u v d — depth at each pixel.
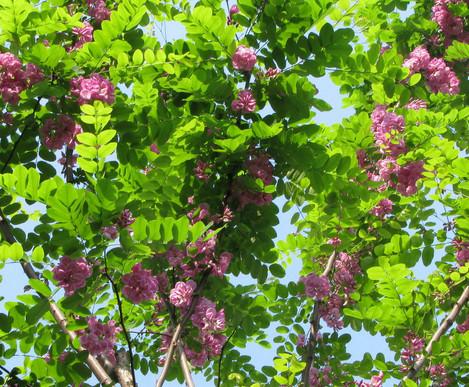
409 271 4.47
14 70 4.36
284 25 4.81
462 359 4.71
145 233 3.74
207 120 4.50
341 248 5.50
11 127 4.74
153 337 5.91
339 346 5.88
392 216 6.03
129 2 4.65
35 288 3.72
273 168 4.72
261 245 4.71
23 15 4.46
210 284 4.71
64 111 4.55
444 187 5.23
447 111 6.72
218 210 4.66
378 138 5.52
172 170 4.77
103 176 4.03
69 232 3.63
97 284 3.81
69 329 3.92
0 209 4.39
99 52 4.70
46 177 4.98
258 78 4.82
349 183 4.85
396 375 4.81
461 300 4.95
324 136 5.71
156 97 4.82
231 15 5.25
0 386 4.23
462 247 5.54
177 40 4.84
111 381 4.24
